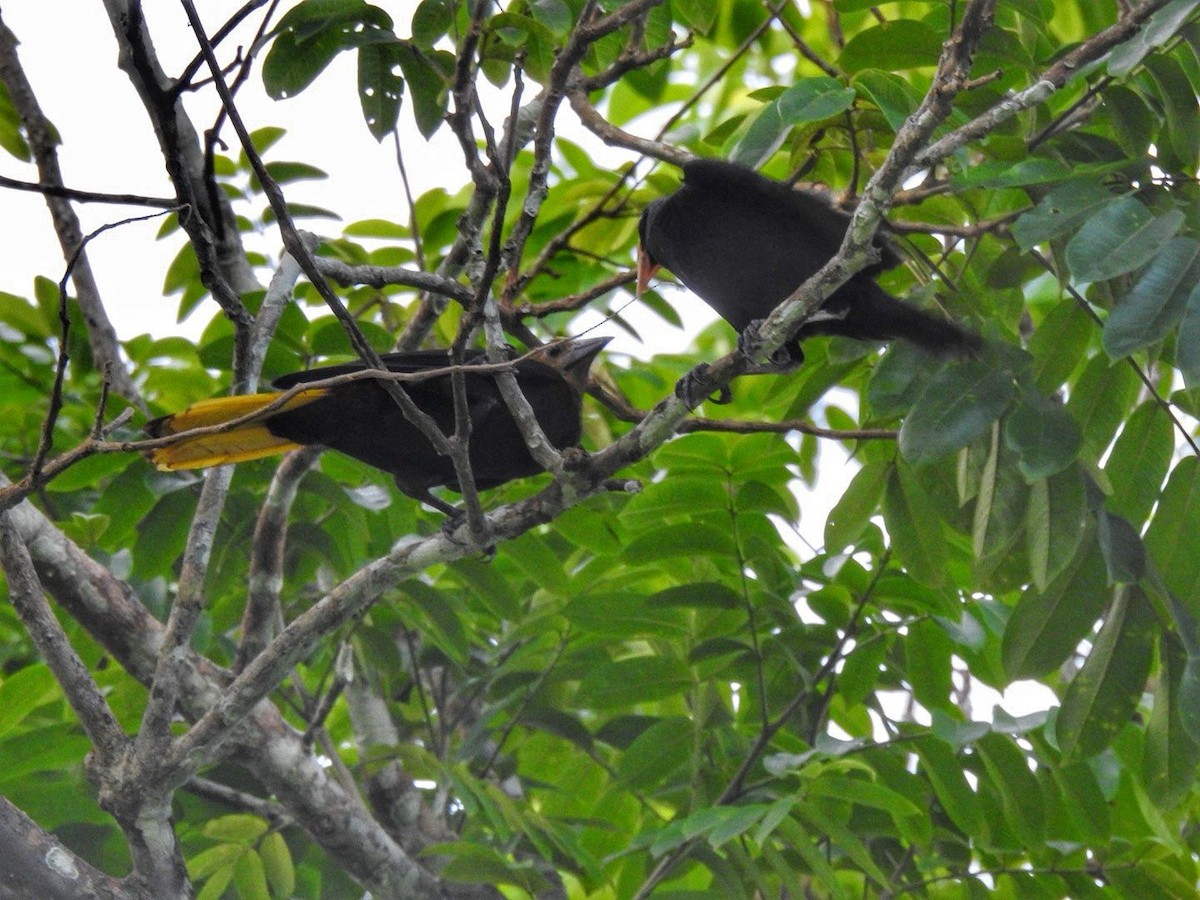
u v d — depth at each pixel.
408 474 10.66
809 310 8.17
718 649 10.91
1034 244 8.02
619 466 8.86
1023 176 8.55
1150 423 9.34
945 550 10.30
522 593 13.05
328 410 9.95
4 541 8.87
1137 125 9.30
